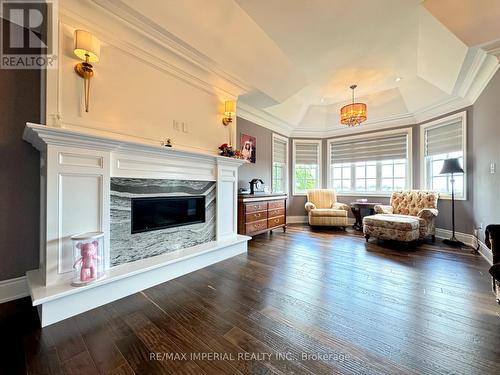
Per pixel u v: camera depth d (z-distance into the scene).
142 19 2.14
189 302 1.92
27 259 2.04
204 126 3.05
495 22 2.29
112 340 1.44
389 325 1.60
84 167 1.87
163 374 1.18
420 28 2.83
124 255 2.20
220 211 3.24
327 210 5.11
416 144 4.88
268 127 5.42
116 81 2.17
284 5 2.52
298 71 3.85
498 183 2.83
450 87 3.53
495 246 1.78
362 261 2.97
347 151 5.90
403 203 4.45
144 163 2.33
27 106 2.05
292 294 2.07
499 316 1.70
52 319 1.61
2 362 1.26
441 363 1.25
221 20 2.60
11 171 1.97
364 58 3.51
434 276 2.46
